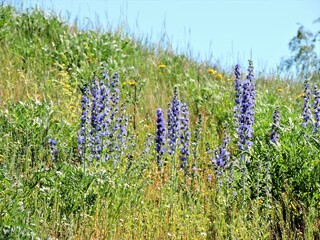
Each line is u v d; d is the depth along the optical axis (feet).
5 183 29.60
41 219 29.45
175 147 38.37
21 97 46.78
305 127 39.45
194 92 56.75
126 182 34.96
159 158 37.70
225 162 36.78
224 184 35.81
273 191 35.24
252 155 36.22
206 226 32.78
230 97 57.36
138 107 52.90
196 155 39.52
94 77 37.78
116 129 38.93
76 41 64.39
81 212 31.37
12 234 25.73
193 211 33.53
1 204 27.45
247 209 33.37
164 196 36.27
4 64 56.34
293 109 52.47
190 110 53.52
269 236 32.32
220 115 51.93
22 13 69.72
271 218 33.14
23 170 35.83
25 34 66.80
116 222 31.83
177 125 38.73
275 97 56.70
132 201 33.68
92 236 31.07
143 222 33.68
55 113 45.73
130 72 61.00
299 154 34.81
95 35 67.46
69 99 51.11
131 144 41.47
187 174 37.78
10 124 39.11
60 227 29.50
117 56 63.98
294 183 34.53
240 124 38.14
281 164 34.71
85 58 61.00
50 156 39.24
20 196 29.19
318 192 33.55
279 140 38.47
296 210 33.88
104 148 37.50
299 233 32.07
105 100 37.73
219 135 49.47
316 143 35.55
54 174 32.81
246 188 33.68
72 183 32.14
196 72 67.36
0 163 35.83
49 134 39.47
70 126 43.32
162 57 70.23
